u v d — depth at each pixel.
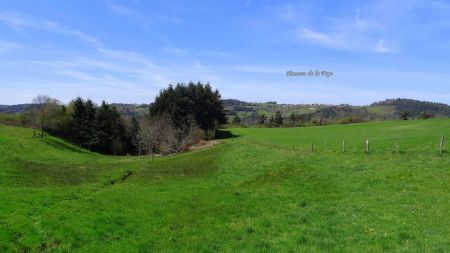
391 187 29.05
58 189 32.56
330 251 17.69
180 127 113.12
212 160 56.00
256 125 164.62
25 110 126.50
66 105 120.75
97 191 32.88
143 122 108.12
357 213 23.31
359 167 35.88
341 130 99.00
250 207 27.44
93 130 112.69
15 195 26.92
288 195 30.00
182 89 121.12
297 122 167.00
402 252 16.62
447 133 57.03
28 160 59.78
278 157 47.28
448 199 24.64
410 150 44.06
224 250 18.98
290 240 19.62
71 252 18.44
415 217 21.41
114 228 22.09
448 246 16.88
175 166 55.44
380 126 98.88
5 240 18.47
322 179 34.03
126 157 91.81
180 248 19.69
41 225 20.88
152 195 30.95
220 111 128.25
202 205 28.69
